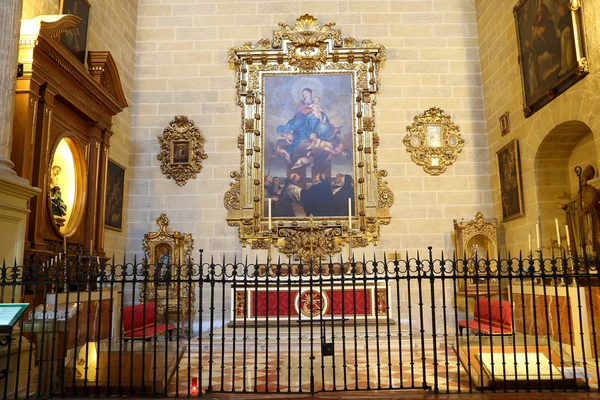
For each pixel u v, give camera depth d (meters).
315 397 5.31
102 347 6.98
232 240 11.95
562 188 9.87
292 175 12.20
